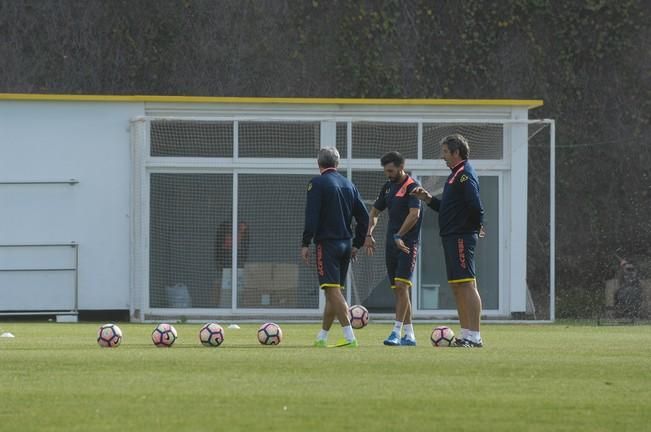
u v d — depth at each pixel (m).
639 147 109.56
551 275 79.94
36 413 24.67
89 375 32.12
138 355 39.66
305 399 26.95
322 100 79.62
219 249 78.44
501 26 107.69
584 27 108.75
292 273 78.50
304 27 106.94
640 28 108.81
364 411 25.14
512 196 80.25
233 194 78.56
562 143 109.12
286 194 78.88
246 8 106.94
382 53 107.00
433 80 107.19
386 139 79.50
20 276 78.19
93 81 105.56
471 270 44.66
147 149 78.00
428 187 79.69
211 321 77.88
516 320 79.62
